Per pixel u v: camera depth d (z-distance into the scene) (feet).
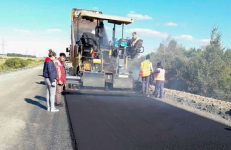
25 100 24.52
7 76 55.42
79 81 28.37
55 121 17.15
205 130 16.44
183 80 45.52
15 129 14.92
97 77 28.17
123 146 12.84
